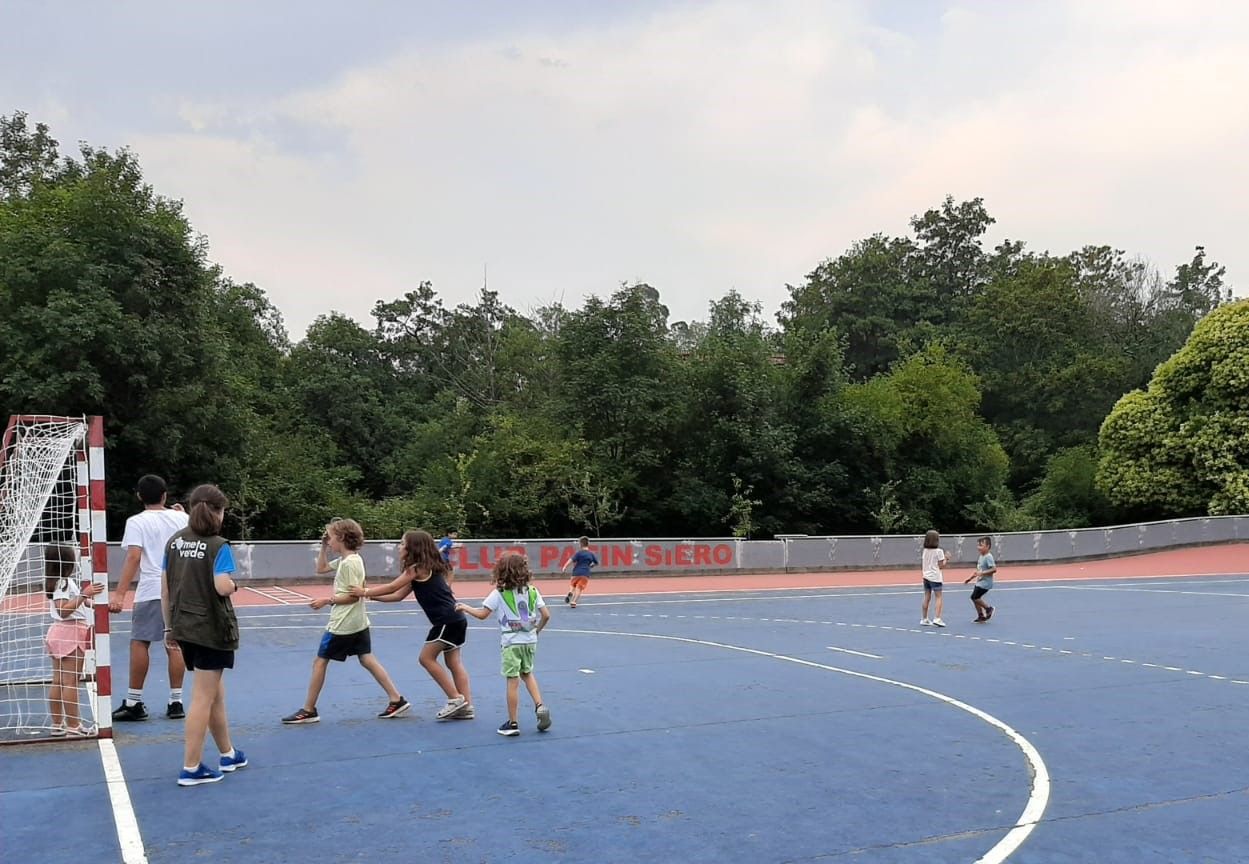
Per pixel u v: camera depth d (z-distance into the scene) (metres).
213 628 6.11
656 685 10.28
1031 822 5.72
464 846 5.16
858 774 6.75
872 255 62.72
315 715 8.15
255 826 5.41
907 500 39.06
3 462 8.00
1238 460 38.09
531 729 8.02
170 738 7.42
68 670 7.73
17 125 36.44
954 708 9.20
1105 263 61.75
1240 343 37.84
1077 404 51.31
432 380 53.09
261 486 30.64
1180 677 11.15
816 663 11.98
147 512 8.11
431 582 8.24
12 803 5.76
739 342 38.88
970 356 54.09
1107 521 41.94
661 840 5.30
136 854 4.95
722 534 36.78
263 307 47.16
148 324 25.77
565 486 33.59
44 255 24.72
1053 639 14.51
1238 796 6.34
